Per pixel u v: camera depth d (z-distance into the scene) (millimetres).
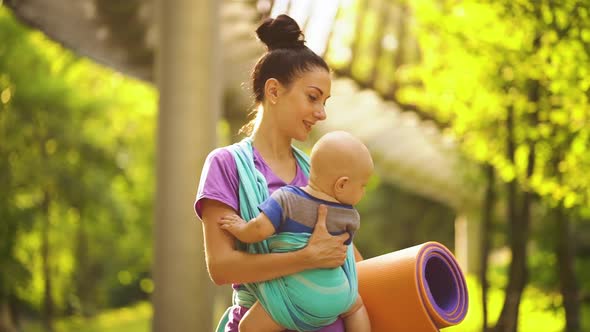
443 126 14891
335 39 13711
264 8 11586
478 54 9781
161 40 11000
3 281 24312
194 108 10852
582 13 8648
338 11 13117
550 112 9875
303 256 3746
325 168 3836
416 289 4188
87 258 34812
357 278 4250
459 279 4340
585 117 9305
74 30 15297
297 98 4012
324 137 3904
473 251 30438
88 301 36594
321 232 3791
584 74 8891
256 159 4070
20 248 25781
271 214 3752
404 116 16234
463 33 9695
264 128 4133
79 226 30344
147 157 35969
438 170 26047
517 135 10297
